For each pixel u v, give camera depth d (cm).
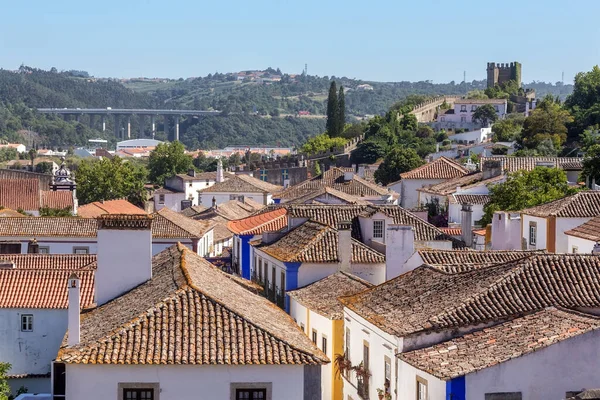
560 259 4638
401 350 4284
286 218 8844
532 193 10456
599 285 4456
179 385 3856
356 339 5209
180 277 4538
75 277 4044
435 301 4647
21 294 6191
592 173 11362
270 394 3888
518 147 19012
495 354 3866
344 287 6353
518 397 3750
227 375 3875
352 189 13912
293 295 6612
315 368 3956
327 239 7075
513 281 4497
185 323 4044
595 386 3766
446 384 3766
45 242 10588
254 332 4041
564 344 3766
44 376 6097
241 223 9912
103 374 3834
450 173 15112
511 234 8000
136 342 3916
